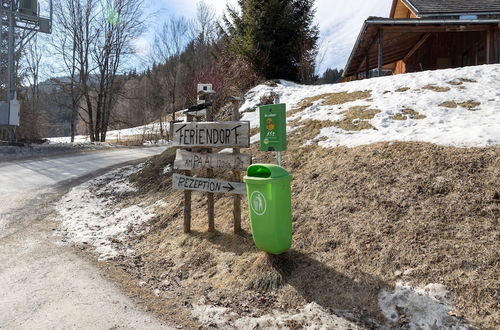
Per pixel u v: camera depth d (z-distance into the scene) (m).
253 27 16.55
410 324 3.17
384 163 5.36
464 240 3.77
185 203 5.63
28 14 18.80
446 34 15.63
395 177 4.99
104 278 4.54
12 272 4.65
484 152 4.93
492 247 3.62
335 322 3.31
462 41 15.33
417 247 3.84
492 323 2.99
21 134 23.17
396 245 3.94
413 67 18.75
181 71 41.47
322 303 3.58
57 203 8.38
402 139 5.88
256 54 16.36
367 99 8.44
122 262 5.10
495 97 7.14
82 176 11.59
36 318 3.53
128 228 6.47
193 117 5.96
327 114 8.23
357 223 4.45
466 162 4.84
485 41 13.71
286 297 3.75
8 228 6.45
